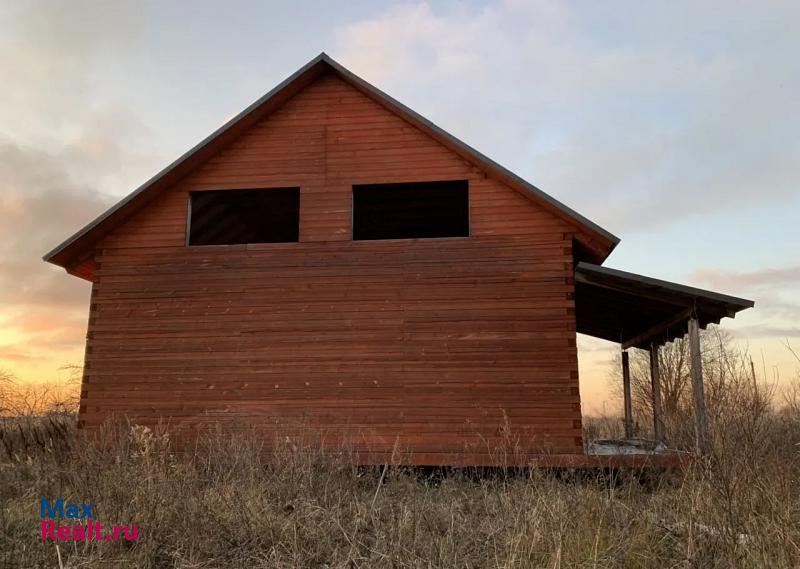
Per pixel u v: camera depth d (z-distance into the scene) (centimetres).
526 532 641
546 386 1091
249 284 1191
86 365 1193
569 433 1068
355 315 1155
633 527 679
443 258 1160
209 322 1184
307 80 1256
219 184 1254
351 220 1202
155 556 669
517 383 1098
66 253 1247
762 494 600
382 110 1241
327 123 1251
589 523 651
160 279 1215
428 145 1216
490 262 1150
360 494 884
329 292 1170
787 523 570
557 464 1020
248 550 678
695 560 573
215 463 919
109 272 1234
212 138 1220
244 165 1255
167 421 1148
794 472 659
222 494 790
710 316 1219
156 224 1245
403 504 793
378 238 1631
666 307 1264
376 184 1221
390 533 666
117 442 1016
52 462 979
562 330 1111
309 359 1147
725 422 623
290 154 1247
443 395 1107
